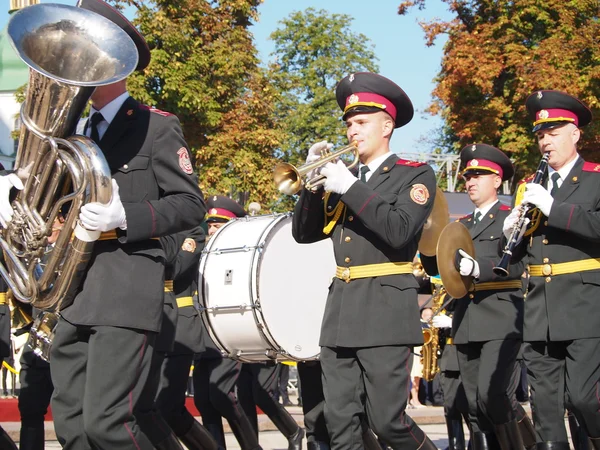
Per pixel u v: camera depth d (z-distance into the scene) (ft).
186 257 27.99
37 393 28.02
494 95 94.27
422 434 20.85
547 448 24.00
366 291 20.76
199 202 18.81
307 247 30.04
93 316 17.58
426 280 33.78
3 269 18.83
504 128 93.15
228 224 31.09
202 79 82.69
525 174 91.81
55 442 39.22
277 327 28.89
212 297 29.53
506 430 28.14
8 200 17.89
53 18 16.89
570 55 87.45
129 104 18.88
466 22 97.35
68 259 17.53
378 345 20.29
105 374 17.48
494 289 28.58
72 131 17.39
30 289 18.17
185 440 28.71
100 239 18.16
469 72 90.53
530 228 24.48
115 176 18.49
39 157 17.47
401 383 20.38
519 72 89.20
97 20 17.13
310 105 156.15
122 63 16.99
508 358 28.17
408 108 22.11
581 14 92.22
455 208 68.13
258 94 86.84
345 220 21.31
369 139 21.68
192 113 82.53
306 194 21.65
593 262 23.54
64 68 16.97
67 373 18.30
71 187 17.99
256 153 84.89
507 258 23.47
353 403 20.76
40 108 16.97
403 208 20.53
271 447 38.37
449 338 32.81
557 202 22.99
